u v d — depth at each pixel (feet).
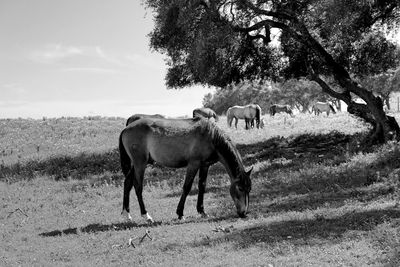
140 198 45.16
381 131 74.43
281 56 98.48
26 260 35.06
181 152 42.98
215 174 70.44
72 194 65.57
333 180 54.54
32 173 84.69
